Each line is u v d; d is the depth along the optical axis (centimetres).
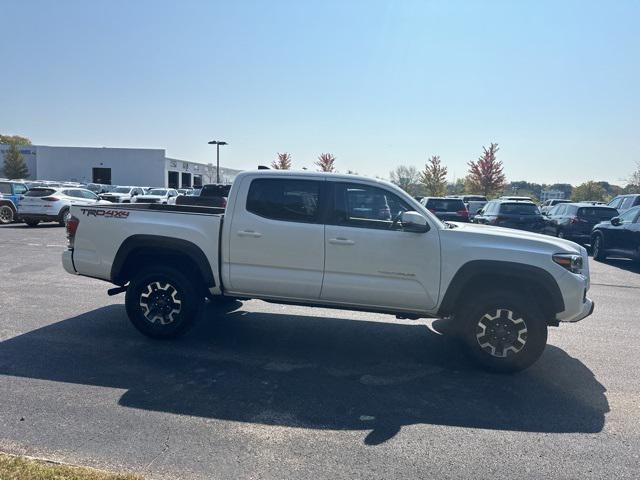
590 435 374
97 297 770
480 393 448
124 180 5997
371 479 309
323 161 4753
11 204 2103
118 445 339
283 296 541
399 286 513
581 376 496
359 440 357
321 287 527
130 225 554
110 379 454
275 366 502
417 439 361
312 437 359
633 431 382
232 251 540
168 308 560
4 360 493
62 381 446
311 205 529
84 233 568
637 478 317
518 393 451
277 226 528
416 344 588
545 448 353
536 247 497
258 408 404
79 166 5997
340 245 517
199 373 475
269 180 538
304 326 649
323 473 313
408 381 473
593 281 1075
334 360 525
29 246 1352
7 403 398
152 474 306
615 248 1347
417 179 5359
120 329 607
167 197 3075
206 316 682
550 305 506
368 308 531
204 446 341
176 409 397
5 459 306
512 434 373
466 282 502
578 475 320
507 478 314
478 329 498
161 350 537
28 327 605
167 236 547
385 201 523
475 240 503
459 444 355
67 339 563
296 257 527
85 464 315
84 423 369
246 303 762
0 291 796
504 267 491
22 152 5916
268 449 340
